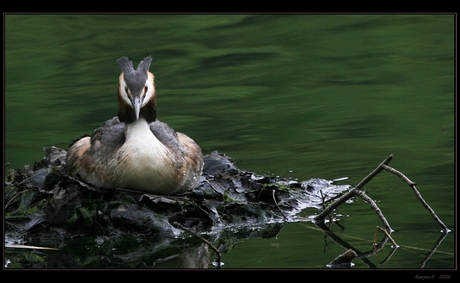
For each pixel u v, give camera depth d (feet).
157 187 39.70
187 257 35.42
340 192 44.50
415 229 38.19
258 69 70.90
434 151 50.24
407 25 81.15
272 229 39.32
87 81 67.72
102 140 41.14
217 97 63.77
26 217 38.75
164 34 78.33
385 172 47.34
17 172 43.93
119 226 38.34
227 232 38.93
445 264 33.83
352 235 37.78
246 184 43.68
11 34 78.95
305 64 71.77
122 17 81.66
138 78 39.60
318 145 52.47
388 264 33.83
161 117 59.00
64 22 82.02
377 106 60.29
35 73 69.72
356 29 80.79
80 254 36.06
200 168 42.75
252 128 56.34
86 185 39.65
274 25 82.64
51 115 59.21
